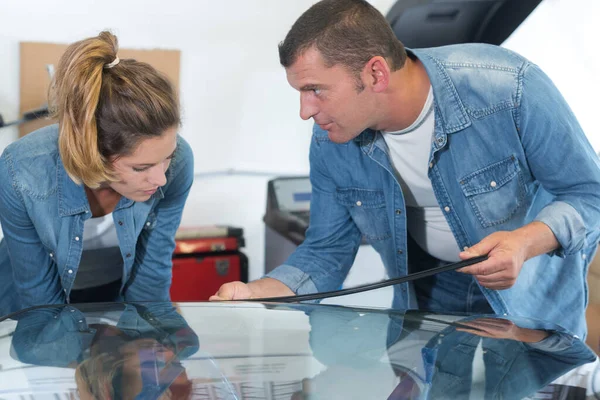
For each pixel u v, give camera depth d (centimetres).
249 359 105
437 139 150
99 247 165
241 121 320
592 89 331
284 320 121
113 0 288
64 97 126
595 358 108
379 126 149
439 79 147
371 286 135
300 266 170
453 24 242
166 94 130
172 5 297
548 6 314
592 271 261
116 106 125
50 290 165
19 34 281
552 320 171
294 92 326
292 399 96
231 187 326
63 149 129
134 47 295
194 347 108
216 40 308
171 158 150
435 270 133
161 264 169
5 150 152
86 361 103
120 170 133
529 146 149
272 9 312
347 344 111
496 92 147
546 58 322
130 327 115
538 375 101
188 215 322
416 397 96
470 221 159
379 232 172
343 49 132
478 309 182
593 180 147
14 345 108
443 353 108
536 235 140
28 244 157
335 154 166
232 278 296
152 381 98
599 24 321
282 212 293
